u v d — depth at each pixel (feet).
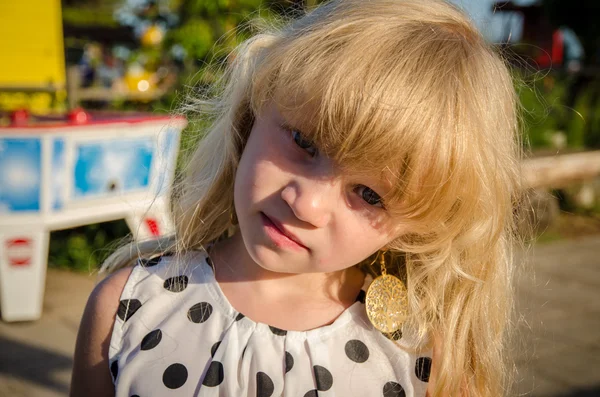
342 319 4.25
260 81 3.74
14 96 16.44
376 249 3.78
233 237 4.55
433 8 3.84
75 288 12.85
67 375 9.56
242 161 3.79
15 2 16.03
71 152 10.77
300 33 3.76
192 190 4.61
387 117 3.28
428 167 3.43
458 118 3.51
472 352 4.60
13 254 10.99
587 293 14.84
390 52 3.45
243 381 3.92
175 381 3.91
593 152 21.84
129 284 4.23
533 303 13.82
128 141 11.46
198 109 5.00
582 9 33.37
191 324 4.08
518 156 4.52
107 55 33.27
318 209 3.44
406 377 4.24
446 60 3.55
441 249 4.13
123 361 3.99
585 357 11.30
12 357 9.94
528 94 19.70
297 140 3.57
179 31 16.98
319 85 3.36
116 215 11.60
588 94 29.45
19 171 10.51
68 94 17.66
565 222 21.85
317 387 3.99
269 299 4.24
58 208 10.96
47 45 16.52
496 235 4.04
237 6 16.46
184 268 4.32
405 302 4.36
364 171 3.41
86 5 48.11
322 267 3.64
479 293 4.39
